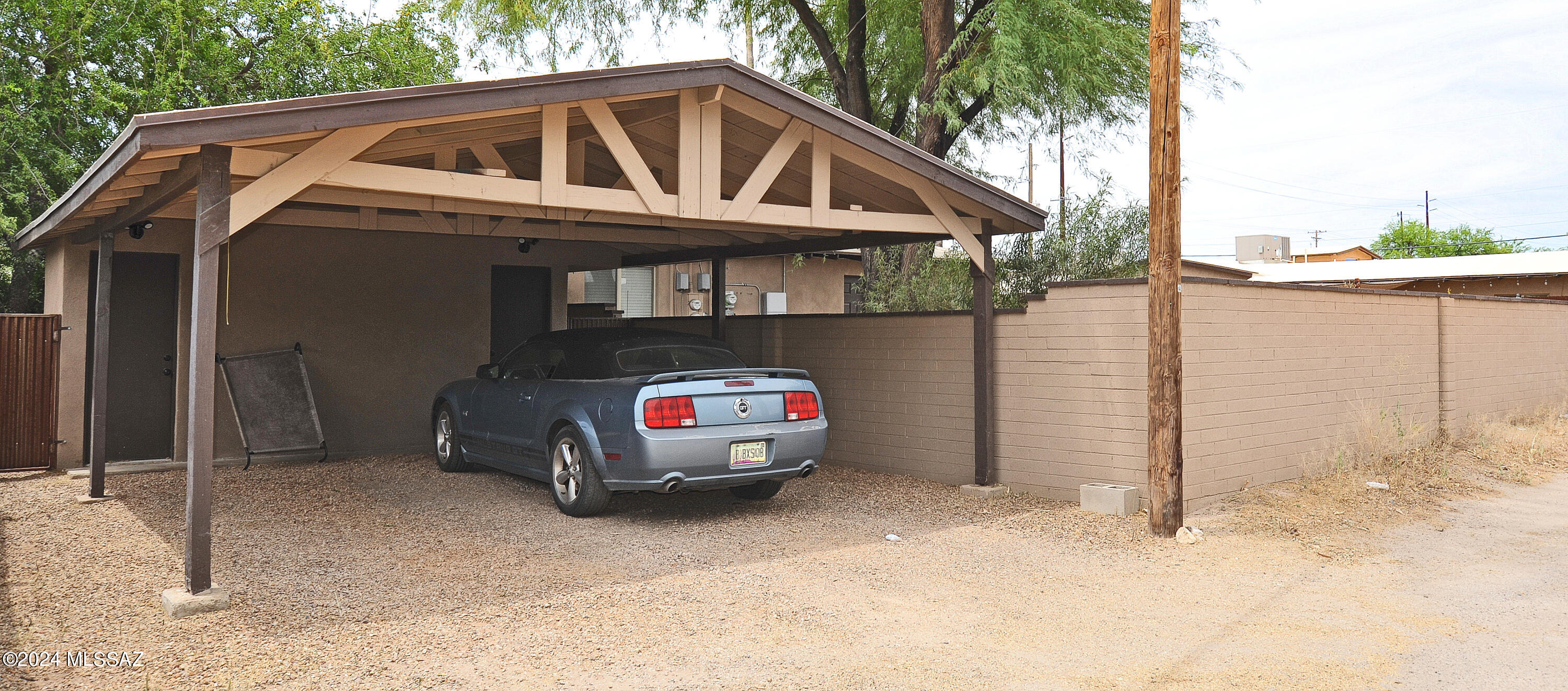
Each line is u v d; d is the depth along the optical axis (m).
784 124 7.27
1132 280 8.03
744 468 7.39
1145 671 4.46
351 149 5.35
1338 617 5.31
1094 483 8.33
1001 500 8.63
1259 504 8.19
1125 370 8.10
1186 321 7.99
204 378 5.12
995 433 9.07
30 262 15.97
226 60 19.25
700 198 6.81
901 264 18.53
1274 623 5.20
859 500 8.62
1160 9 7.05
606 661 4.49
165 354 10.08
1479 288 24.83
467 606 5.30
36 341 9.64
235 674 4.26
